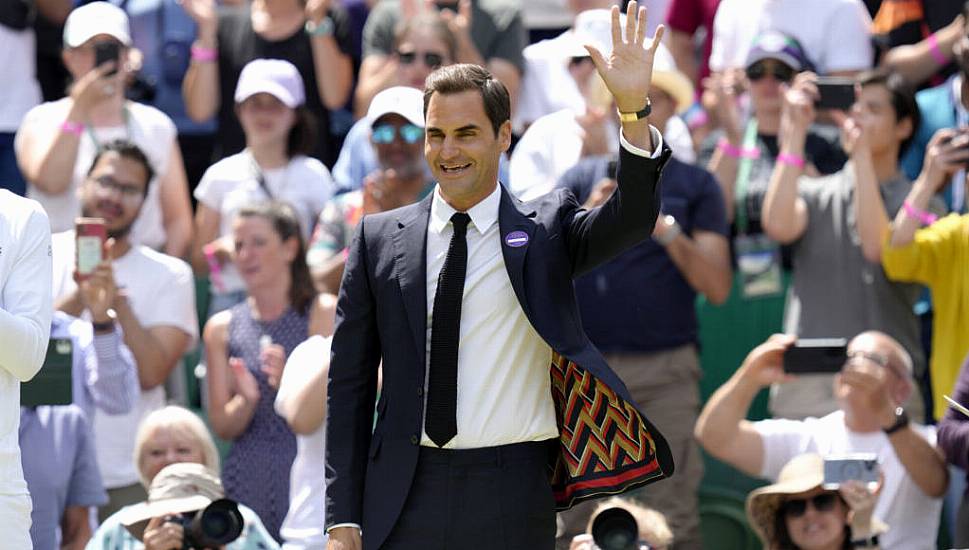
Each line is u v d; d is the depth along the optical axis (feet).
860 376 76.59
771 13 97.55
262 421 79.30
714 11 102.22
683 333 82.79
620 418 50.11
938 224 82.69
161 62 105.91
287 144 96.12
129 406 78.89
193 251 96.27
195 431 73.56
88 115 94.48
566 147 90.63
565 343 49.03
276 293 81.87
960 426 71.10
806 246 86.58
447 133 49.16
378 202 83.82
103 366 77.82
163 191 96.58
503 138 50.01
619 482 50.14
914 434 76.95
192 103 103.91
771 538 73.36
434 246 50.31
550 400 50.67
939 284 82.74
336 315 51.49
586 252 49.42
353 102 108.06
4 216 52.47
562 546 78.38
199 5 103.71
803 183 87.56
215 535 64.54
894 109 87.20
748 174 89.40
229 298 90.84
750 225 88.58
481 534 49.47
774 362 78.38
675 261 82.23
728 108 90.53
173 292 86.28
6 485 52.06
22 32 103.55
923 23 100.07
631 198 47.65
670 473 49.34
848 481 69.82
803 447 79.00
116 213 85.20
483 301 49.65
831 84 85.71
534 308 49.06
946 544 81.56
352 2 108.47
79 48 96.84
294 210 82.64
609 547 59.88
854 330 85.51
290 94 95.35
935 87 97.40
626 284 81.82
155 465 72.90
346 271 51.34
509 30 101.30
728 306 93.09
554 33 111.24
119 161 85.56
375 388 51.98
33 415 73.67
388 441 50.03
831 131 93.30
